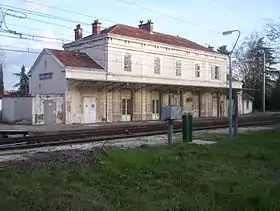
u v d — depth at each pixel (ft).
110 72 125.18
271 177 30.78
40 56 124.67
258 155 42.86
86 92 118.11
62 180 28.48
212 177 30.60
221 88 165.27
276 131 83.25
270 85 233.14
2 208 21.20
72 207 21.56
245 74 243.60
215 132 80.89
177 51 150.51
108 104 124.16
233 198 23.85
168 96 146.82
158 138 67.62
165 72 145.69
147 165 35.40
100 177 30.22
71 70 114.32
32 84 129.70
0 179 28.30
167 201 23.47
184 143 55.57
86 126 101.14
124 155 39.34
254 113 197.67
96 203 22.59
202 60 163.43
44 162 35.96
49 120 113.50
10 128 94.48
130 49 131.95
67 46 139.54
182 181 29.30
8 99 124.26
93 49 129.80
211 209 21.67
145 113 136.77
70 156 39.45
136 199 23.82
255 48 241.96
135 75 133.28
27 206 21.75
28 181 27.86
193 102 158.92
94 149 45.21
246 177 30.50
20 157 42.11
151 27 153.99
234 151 46.47
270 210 21.30
